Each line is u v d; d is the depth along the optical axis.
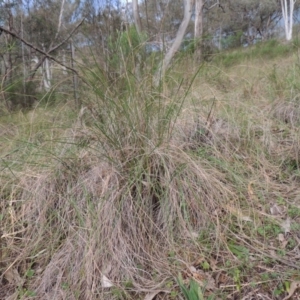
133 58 1.82
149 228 1.52
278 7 17.95
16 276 1.43
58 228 1.57
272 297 1.23
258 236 1.51
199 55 2.45
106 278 1.35
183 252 1.45
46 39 5.10
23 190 1.81
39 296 1.33
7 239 1.60
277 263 1.36
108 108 1.72
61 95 2.27
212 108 2.29
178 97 1.91
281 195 1.77
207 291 1.27
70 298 1.29
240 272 1.34
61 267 1.40
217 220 1.52
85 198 1.61
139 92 1.74
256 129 2.29
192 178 1.67
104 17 2.69
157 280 1.35
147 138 1.66
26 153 2.04
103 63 1.86
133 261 1.42
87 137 1.82
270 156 2.09
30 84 2.89
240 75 3.40
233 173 1.79
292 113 2.41
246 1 15.59
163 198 1.59
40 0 5.41
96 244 1.42
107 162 1.67
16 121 2.58
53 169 1.80
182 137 2.06
